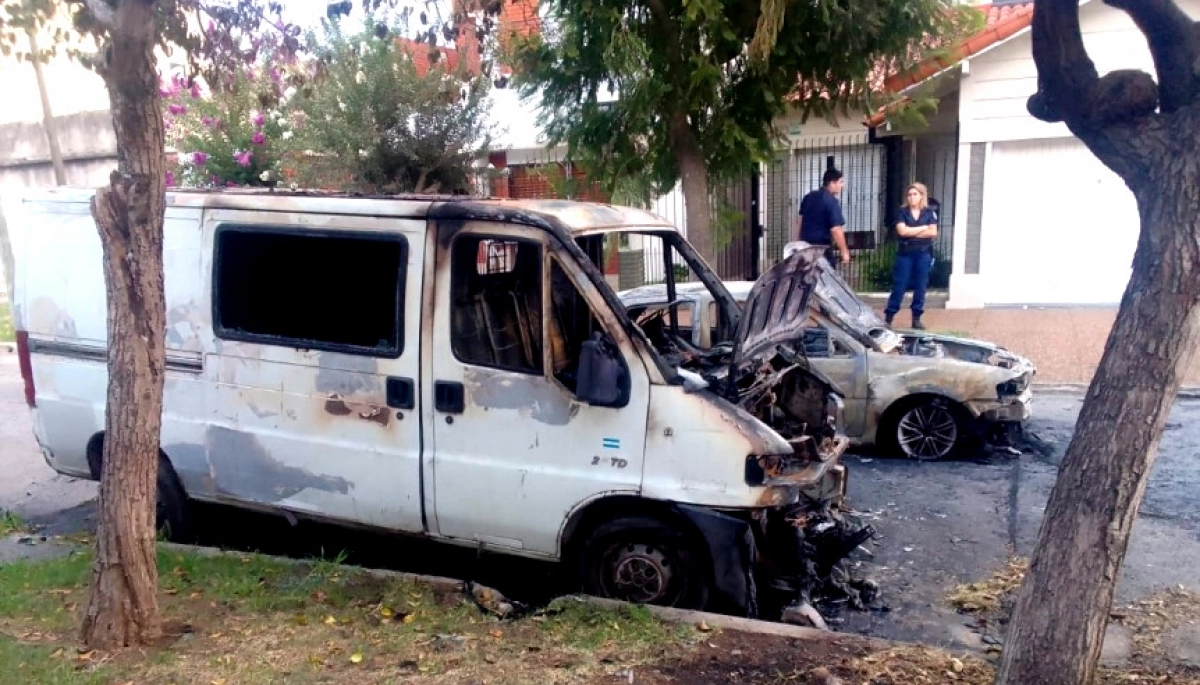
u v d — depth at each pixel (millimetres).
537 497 5008
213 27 5703
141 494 4328
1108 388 3309
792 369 5742
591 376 4645
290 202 5527
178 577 5195
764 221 17297
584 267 4879
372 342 5387
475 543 5262
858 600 5453
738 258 17406
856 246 17062
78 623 4625
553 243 4953
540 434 4980
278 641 4453
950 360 8211
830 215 12570
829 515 5625
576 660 4289
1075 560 3387
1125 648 4676
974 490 7406
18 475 8125
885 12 9117
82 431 6254
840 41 9148
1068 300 15117
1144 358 3223
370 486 5379
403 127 10562
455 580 5227
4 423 9898
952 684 4082
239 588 5031
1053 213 14883
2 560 5727
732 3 8828
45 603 4902
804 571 5266
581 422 4898
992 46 13969
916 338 9195
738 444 4645
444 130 10617
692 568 4875
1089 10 13625
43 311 6312
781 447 4723
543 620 4703
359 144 10461
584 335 5379
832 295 8883
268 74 8461
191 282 5781
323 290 5484
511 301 5445
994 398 7988
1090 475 3348
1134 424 3264
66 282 6215
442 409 5152
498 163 15523
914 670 4207
